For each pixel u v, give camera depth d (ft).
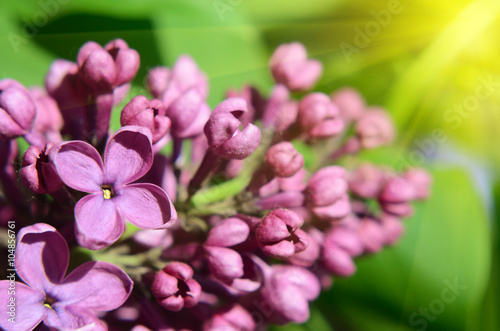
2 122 0.50
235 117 0.51
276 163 0.52
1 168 0.51
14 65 0.57
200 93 0.56
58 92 0.53
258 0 0.60
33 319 0.47
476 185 0.60
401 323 0.61
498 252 0.62
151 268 0.51
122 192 0.48
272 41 0.60
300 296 0.52
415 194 0.58
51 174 0.48
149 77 0.56
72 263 0.50
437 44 0.57
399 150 0.58
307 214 0.54
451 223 0.61
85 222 0.47
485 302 0.64
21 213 0.51
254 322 0.53
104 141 0.52
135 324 0.52
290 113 0.57
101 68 0.51
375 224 0.58
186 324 0.52
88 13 0.59
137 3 0.60
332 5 0.58
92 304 0.48
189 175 0.55
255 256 0.52
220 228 0.51
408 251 0.61
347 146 0.57
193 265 0.52
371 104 0.58
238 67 0.60
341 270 0.56
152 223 0.47
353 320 0.62
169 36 0.60
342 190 0.53
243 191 0.54
